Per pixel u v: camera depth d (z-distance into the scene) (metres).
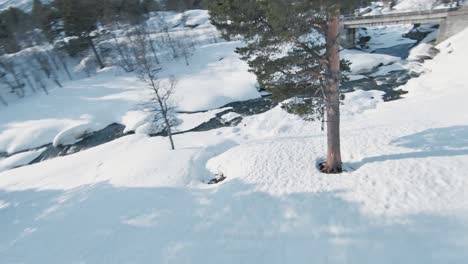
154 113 34.41
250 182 11.97
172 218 10.68
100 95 45.03
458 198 7.99
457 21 35.16
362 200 8.96
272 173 12.34
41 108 44.81
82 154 29.78
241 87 37.69
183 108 36.16
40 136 37.53
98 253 9.46
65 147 34.91
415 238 7.04
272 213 9.52
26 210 17.09
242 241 8.52
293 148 14.95
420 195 8.48
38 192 21.41
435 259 6.35
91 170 23.30
